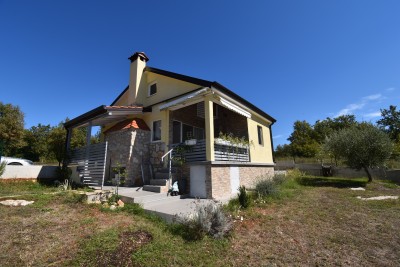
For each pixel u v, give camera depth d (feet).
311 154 119.55
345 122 153.99
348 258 13.60
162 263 12.64
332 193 37.37
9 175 39.06
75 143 76.23
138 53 47.03
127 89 50.67
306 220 20.84
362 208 25.77
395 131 142.41
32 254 13.09
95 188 32.37
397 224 19.94
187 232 16.74
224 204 24.54
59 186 34.88
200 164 30.42
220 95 34.88
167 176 32.48
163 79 42.93
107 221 19.03
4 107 93.71
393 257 13.75
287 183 43.70
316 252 14.37
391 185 47.26
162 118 39.11
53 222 18.26
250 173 41.27
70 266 12.03
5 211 20.42
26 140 111.45
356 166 54.85
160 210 21.21
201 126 49.39
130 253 13.47
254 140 46.70
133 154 36.78
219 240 15.74
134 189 30.83
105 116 37.70
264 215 21.86
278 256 13.78
